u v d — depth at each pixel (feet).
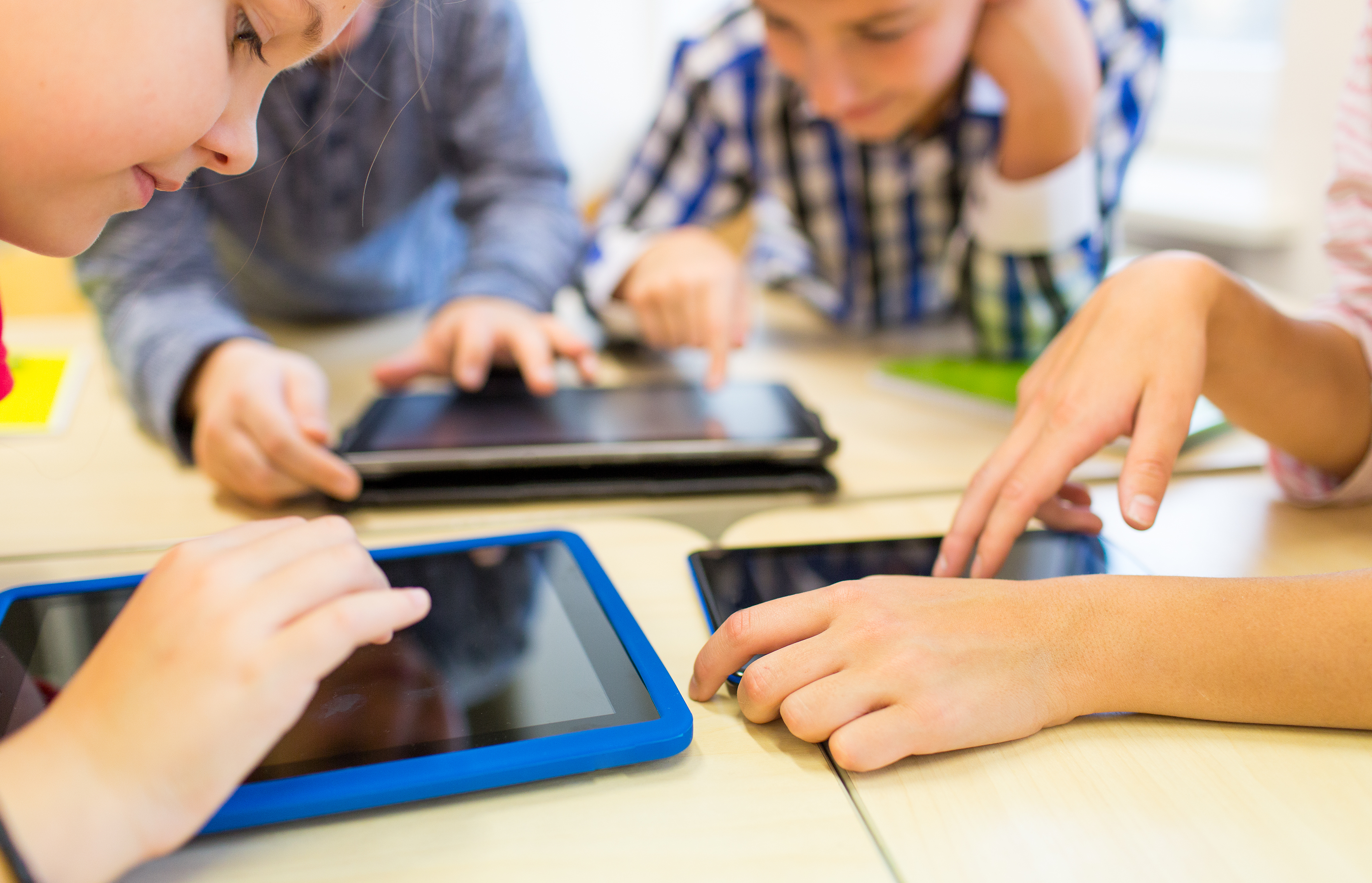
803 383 2.91
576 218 3.65
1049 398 1.81
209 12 1.16
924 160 3.63
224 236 3.24
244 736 1.05
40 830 0.96
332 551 1.21
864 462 2.33
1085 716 1.36
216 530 1.94
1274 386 1.89
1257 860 1.11
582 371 2.76
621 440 2.19
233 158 1.33
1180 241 5.17
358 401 2.69
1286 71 4.66
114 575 1.72
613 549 1.88
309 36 1.27
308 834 1.13
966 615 1.36
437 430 2.25
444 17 3.26
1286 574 1.75
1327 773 1.25
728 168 3.87
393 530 1.96
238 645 1.06
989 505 1.75
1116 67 3.42
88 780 1.00
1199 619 1.35
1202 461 2.28
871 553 1.80
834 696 1.26
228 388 2.15
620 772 1.25
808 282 3.92
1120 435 1.72
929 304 3.89
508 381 2.68
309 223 3.21
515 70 3.58
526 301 3.05
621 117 7.41
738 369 3.03
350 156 3.20
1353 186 2.01
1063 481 1.70
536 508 2.08
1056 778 1.24
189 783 1.02
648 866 1.09
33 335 2.98
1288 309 3.10
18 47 1.09
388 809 1.17
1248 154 5.76
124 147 1.16
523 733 1.24
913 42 2.54
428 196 3.80
